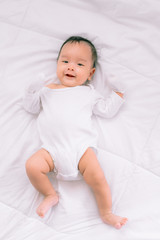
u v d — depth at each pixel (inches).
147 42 71.0
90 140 63.9
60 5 73.3
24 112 69.9
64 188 64.0
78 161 61.3
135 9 70.9
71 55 66.9
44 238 59.3
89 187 64.2
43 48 72.2
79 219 61.6
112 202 63.2
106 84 71.2
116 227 57.9
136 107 69.7
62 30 72.5
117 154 67.1
